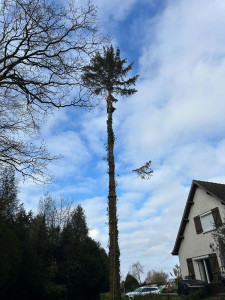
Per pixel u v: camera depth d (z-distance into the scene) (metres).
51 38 8.77
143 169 13.23
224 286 12.28
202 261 18.50
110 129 14.17
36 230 13.55
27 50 8.68
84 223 17.25
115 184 12.87
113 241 11.63
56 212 16.67
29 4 8.23
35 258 9.48
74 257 13.96
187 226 20.05
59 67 8.86
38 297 9.98
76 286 13.38
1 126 8.66
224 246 12.40
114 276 11.05
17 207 13.36
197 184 19.11
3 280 6.64
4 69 8.69
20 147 8.66
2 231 7.03
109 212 12.23
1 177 12.22
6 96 8.83
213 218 17.39
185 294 13.52
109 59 14.09
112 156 13.51
